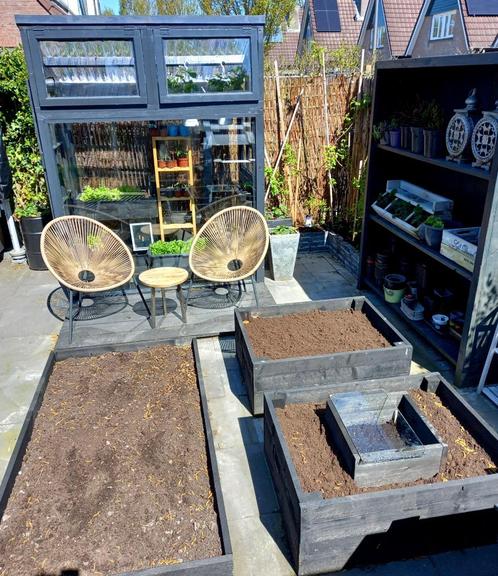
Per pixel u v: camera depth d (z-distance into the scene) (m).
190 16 3.41
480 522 1.93
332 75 5.11
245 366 2.90
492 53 2.42
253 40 3.57
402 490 1.78
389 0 13.55
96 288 3.43
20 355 3.38
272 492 2.26
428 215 3.50
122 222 4.28
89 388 2.94
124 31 3.37
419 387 2.50
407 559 1.95
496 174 2.45
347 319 3.23
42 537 1.99
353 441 2.03
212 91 3.70
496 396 2.87
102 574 1.83
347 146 5.18
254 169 4.04
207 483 2.26
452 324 3.34
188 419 2.68
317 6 15.80
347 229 5.30
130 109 3.60
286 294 4.29
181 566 1.74
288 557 1.96
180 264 4.21
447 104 3.47
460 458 2.06
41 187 5.27
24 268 4.95
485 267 2.66
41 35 3.30
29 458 2.40
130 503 2.15
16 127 4.96
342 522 1.77
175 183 4.26
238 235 3.93
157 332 3.59
